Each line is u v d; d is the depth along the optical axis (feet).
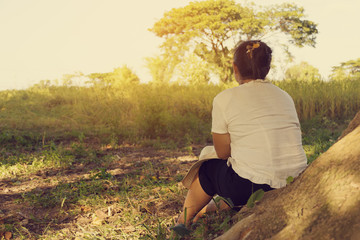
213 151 8.69
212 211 9.18
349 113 28.58
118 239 9.46
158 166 17.38
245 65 7.87
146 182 14.24
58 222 11.02
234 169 7.74
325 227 5.38
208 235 8.02
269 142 7.43
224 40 111.34
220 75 51.65
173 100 32.76
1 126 26.53
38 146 22.09
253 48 7.80
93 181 14.64
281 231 5.96
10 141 22.66
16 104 38.04
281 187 7.31
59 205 12.30
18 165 17.19
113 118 27.50
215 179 8.33
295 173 7.46
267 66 7.95
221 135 7.90
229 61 63.31
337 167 5.96
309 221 5.66
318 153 16.21
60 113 33.63
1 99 40.01
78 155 19.76
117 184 14.39
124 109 30.96
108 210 11.60
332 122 25.90
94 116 31.50
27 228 10.57
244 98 7.68
